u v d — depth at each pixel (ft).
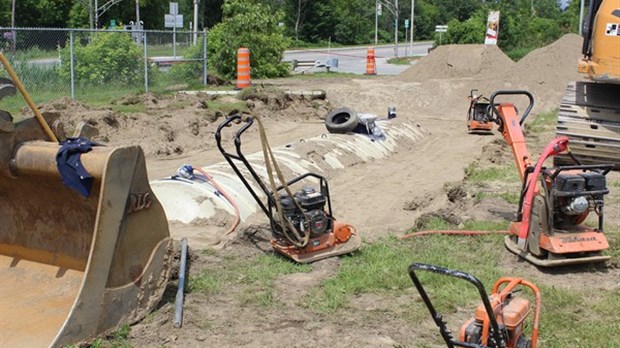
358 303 20.77
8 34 76.84
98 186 17.97
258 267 23.75
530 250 24.18
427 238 27.27
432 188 39.65
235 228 29.73
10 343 17.43
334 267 23.86
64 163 17.76
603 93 42.91
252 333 18.70
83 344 17.28
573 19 175.01
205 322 19.21
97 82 74.74
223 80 91.30
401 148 52.49
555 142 24.04
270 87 81.61
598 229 24.18
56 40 81.30
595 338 18.45
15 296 19.56
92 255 17.29
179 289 20.63
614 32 38.52
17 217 20.86
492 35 126.31
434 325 19.25
